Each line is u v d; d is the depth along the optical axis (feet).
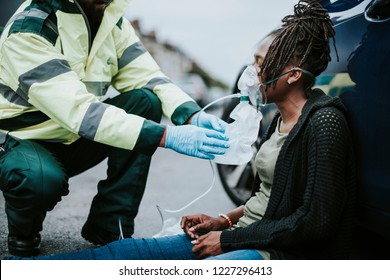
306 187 5.30
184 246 6.43
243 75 6.12
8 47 6.68
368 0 6.64
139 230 9.37
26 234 7.45
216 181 13.19
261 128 9.45
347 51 6.74
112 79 8.15
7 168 6.86
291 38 5.62
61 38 6.79
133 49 8.07
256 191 6.53
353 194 5.64
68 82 6.56
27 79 6.55
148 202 11.17
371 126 6.26
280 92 5.82
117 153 7.72
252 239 5.55
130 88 8.07
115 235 7.83
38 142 7.39
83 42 6.98
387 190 6.07
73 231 9.19
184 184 12.80
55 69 6.57
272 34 5.89
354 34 6.68
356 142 6.49
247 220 6.18
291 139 5.43
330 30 5.75
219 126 7.01
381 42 6.23
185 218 6.64
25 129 7.27
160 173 13.97
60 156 7.70
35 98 6.57
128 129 6.41
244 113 6.40
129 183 7.77
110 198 7.80
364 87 6.38
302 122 5.41
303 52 5.63
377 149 6.18
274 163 5.80
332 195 5.18
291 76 5.69
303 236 5.27
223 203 11.23
